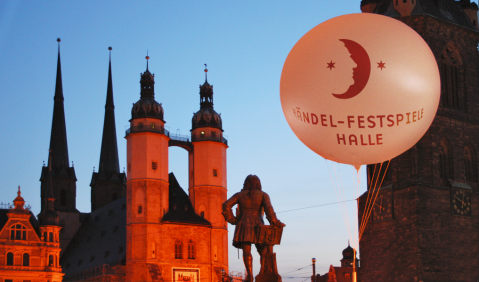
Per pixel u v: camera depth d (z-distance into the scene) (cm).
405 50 4050
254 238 2583
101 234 17350
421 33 9469
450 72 9775
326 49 4069
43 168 19150
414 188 9144
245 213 2634
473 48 9969
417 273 8944
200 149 15938
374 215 9581
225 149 16338
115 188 19875
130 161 15162
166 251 14838
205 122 16000
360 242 9731
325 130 4150
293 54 4181
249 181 2673
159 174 15075
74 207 19050
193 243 15212
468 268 9319
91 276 15738
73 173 19238
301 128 4219
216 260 15338
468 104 9812
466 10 10100
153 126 15188
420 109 4134
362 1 10062
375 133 4131
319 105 4084
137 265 14525
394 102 4047
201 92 16425
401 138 4203
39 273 13850
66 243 18488
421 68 4069
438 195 9275
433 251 9062
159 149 15188
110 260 15638
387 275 9312
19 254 13788
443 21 9562
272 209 2620
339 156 4297
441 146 9512
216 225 15550
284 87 4209
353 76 4016
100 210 18700
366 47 4034
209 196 15675
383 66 4016
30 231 14000
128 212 14950
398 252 9212
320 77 4056
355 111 4059
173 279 14738
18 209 13975
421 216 9075
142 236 14650
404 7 9488
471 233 9456
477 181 9750
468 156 9788
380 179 9656
